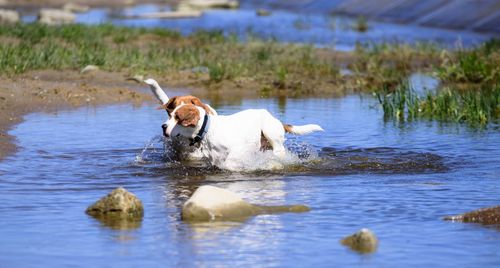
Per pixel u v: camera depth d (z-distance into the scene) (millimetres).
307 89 22750
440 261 9125
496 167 13570
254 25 39656
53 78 22188
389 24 39906
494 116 18531
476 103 18531
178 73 23906
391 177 12961
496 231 10164
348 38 34906
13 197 11609
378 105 20156
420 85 23234
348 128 17109
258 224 10375
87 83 21828
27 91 19797
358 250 9469
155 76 23391
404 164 13812
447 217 10656
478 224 10453
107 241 9727
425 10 40281
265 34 35750
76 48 25875
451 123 17719
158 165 13688
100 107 19188
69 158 14078
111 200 10836
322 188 12227
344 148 15086
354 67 26000
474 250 9477
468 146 15234
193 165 13711
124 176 12938
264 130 13812
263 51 27203
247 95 21688
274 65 25328
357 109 19656
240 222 10453
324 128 17109
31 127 16578
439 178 12859
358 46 30344
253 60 26062
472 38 34000
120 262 9047
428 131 16766
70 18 39281
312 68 25188
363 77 24328
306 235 9969
